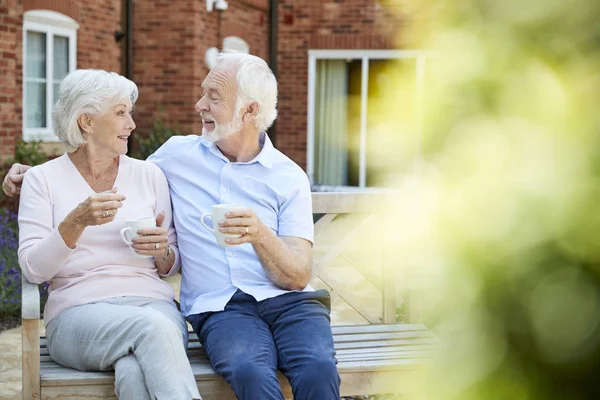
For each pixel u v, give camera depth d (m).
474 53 0.85
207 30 12.25
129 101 3.03
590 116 0.80
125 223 3.02
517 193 0.82
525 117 0.83
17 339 5.53
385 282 3.68
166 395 2.54
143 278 3.04
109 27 11.17
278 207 3.21
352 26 14.09
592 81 0.80
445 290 0.85
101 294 2.95
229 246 2.82
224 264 3.08
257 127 3.24
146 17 11.83
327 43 14.13
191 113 11.83
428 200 0.86
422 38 0.86
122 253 3.02
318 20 14.17
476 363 0.83
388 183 0.89
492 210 0.83
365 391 2.97
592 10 0.80
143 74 11.90
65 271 2.95
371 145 0.90
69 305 2.89
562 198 0.80
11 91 8.83
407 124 0.88
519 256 0.82
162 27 11.80
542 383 0.80
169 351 2.61
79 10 10.26
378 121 0.90
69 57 10.23
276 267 2.95
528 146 0.82
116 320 2.69
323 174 14.38
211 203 3.17
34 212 2.94
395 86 0.88
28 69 9.60
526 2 0.82
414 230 0.87
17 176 3.12
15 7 8.87
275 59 14.37
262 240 2.86
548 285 0.80
